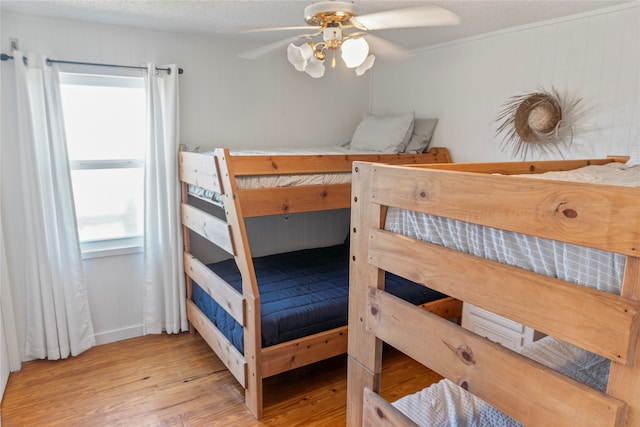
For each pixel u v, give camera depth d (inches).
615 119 95.3
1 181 101.5
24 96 98.9
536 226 32.4
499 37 115.8
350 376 59.4
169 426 86.1
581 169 81.4
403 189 45.8
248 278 84.3
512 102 114.3
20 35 100.7
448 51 130.0
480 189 36.6
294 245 148.6
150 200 118.3
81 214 116.2
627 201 26.5
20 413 89.3
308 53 69.7
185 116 124.4
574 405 31.2
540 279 32.6
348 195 103.6
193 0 90.1
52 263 107.0
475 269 38.0
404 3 90.7
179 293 125.3
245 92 133.6
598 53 96.7
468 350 39.7
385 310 50.6
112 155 117.7
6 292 101.5
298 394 97.8
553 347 56.6
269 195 92.3
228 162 86.3
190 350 117.0
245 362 89.0
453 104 130.3
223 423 87.3
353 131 157.8
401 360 113.3
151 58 117.0
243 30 73.1
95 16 102.0
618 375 28.5
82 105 111.9
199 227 109.1
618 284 28.9
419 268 44.5
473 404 52.6
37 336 108.0
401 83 147.2
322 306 95.3
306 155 98.4
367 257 52.9
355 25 70.4
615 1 90.2
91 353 114.5
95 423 86.6
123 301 122.3
